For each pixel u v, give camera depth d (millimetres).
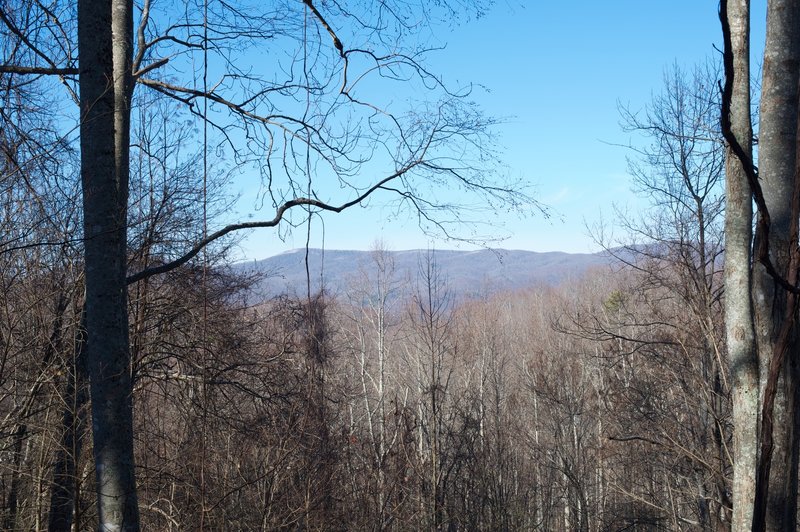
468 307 35688
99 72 5348
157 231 11000
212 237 6707
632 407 15930
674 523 16516
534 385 26250
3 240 6672
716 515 12336
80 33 5352
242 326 12297
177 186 11219
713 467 12203
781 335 1855
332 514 11836
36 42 6422
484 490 17219
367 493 13695
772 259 4297
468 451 18500
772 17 4590
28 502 8266
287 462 10680
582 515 21078
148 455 9672
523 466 25156
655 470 18297
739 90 5027
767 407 1870
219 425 10742
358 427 17047
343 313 25266
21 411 8031
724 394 12797
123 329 5352
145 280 10398
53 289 8016
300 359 11484
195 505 9117
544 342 34500
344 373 21938
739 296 4973
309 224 5324
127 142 7004
